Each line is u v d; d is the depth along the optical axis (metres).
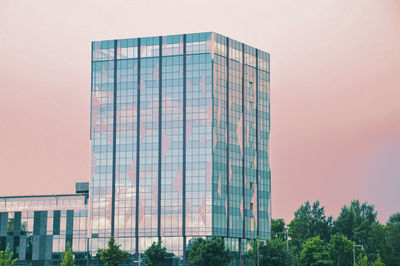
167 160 167.50
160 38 173.75
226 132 169.50
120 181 169.88
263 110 181.00
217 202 163.62
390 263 197.12
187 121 168.00
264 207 175.88
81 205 173.50
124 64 174.50
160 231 164.75
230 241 165.75
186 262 161.50
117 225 168.25
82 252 169.38
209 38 170.75
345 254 189.62
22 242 172.88
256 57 181.75
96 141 173.12
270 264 154.62
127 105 172.62
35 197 176.25
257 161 176.50
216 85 169.38
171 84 170.75
